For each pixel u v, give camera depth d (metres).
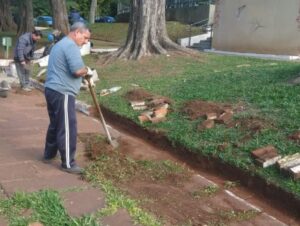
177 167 5.94
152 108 8.13
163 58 13.52
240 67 11.99
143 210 4.55
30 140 6.81
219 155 5.85
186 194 5.18
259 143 5.96
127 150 6.57
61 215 4.14
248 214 4.78
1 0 37.88
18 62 11.15
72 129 5.27
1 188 4.80
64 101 5.18
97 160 5.88
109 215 4.21
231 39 18.67
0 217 4.11
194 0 32.19
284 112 6.84
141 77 11.62
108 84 10.88
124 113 8.12
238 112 7.18
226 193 5.27
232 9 18.56
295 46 15.98
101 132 7.46
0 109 9.20
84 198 4.57
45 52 14.33
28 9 28.45
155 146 6.95
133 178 5.50
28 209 4.26
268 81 8.89
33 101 10.23
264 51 17.14
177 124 7.15
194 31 26.06
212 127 6.77
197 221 4.55
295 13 15.91
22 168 5.46
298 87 7.97
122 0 41.00
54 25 25.19
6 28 38.12
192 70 12.07
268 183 5.16
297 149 5.66
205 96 8.39
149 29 13.91
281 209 4.97
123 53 13.75
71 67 5.11
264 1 17.00
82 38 5.26
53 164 5.63
